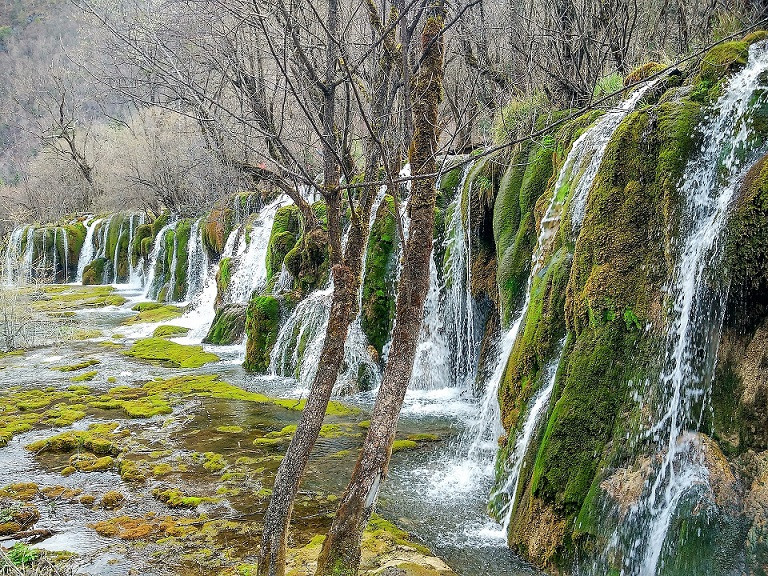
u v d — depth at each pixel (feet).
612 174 19.93
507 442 22.25
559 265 22.45
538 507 18.31
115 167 124.16
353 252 15.31
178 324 63.16
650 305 17.93
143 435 30.66
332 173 14.05
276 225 52.85
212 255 74.38
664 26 34.19
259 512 22.09
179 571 18.11
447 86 30.30
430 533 19.97
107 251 107.86
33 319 65.21
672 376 16.57
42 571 17.72
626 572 15.71
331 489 23.80
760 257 14.93
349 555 13.16
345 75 13.20
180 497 23.31
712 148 18.24
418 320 13.79
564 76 34.06
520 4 36.73
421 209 13.80
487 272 34.88
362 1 13.69
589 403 18.10
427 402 34.78
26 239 110.42
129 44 13.88
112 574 17.92
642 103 22.61
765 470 14.01
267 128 16.03
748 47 19.63
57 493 23.99
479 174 35.70
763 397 14.55
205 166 64.49
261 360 44.04
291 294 45.55
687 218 17.58
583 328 19.49
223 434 30.68
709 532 14.34
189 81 14.19
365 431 30.55
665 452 16.11
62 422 32.71
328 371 14.02
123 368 45.83
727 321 15.66
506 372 24.66
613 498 16.52
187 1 15.28
